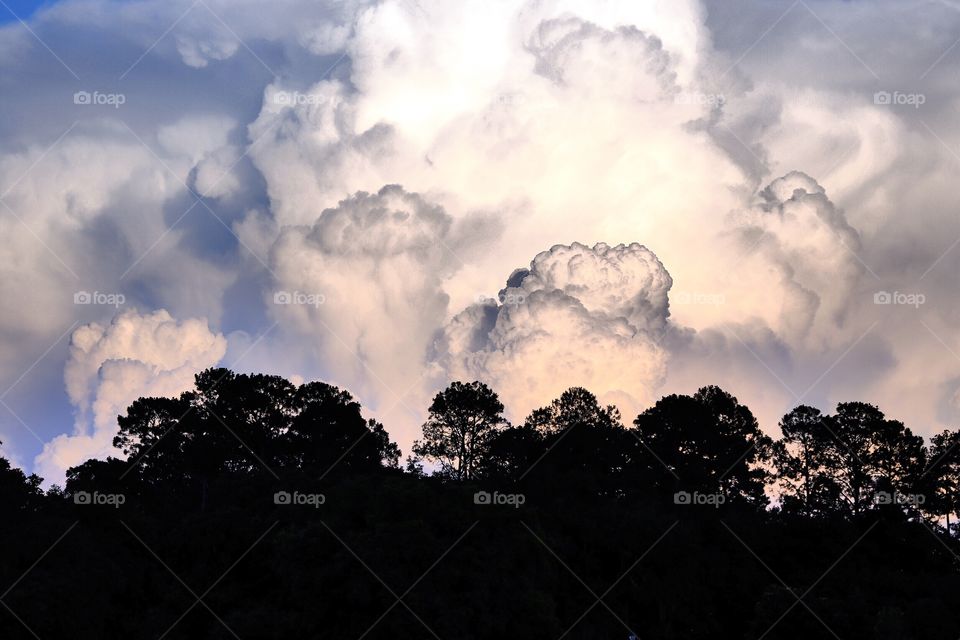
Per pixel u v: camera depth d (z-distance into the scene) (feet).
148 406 585.63
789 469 579.48
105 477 524.52
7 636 387.14
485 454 574.97
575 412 601.62
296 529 418.10
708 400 598.75
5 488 478.59
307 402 604.49
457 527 408.05
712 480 550.77
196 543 445.37
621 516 474.08
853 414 581.12
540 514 450.71
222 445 561.84
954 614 424.05
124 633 411.75
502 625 385.50
